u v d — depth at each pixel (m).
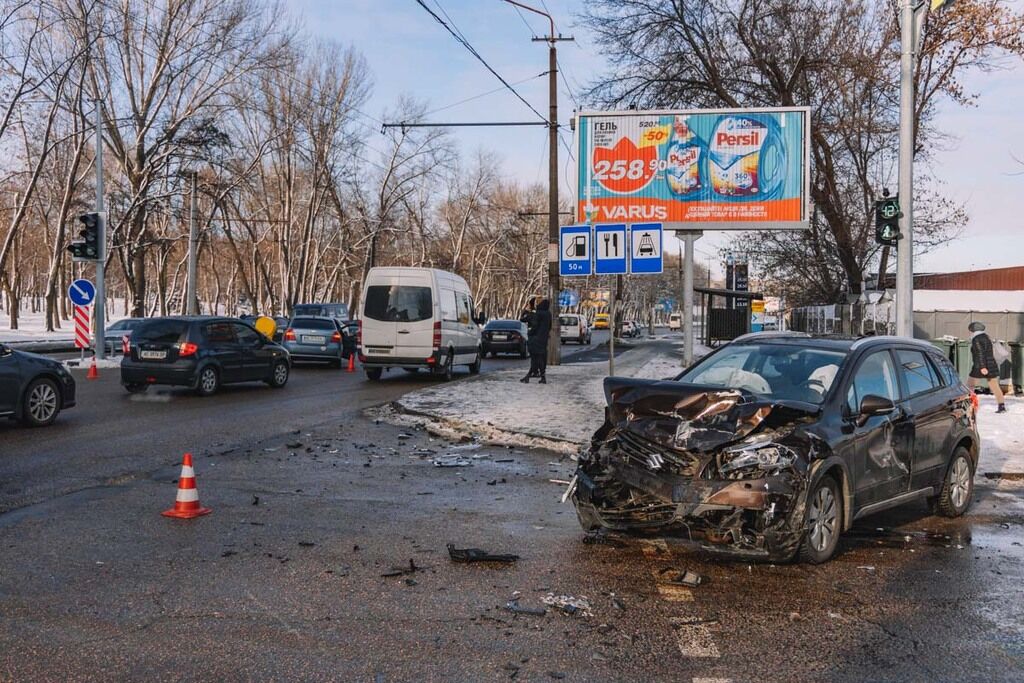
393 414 14.75
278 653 4.33
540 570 5.88
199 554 6.10
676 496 5.93
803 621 4.98
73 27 36.12
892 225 13.59
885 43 25.67
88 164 48.41
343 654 4.33
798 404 6.36
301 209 61.41
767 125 20.69
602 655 4.39
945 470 7.81
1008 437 12.47
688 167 20.89
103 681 3.96
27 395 12.17
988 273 42.16
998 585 5.80
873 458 6.74
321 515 7.41
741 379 7.14
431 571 5.80
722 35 27.78
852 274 29.41
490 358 37.28
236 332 18.56
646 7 27.66
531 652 4.41
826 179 27.64
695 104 28.34
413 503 7.99
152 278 97.38
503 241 79.19
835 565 6.21
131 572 5.65
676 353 36.78
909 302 13.66
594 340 63.91
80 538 6.47
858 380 6.95
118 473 9.05
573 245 12.93
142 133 40.91
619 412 6.46
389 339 20.92
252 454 10.50
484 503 8.05
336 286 96.12
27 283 107.44
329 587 5.41
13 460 9.67
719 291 38.88
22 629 4.60
